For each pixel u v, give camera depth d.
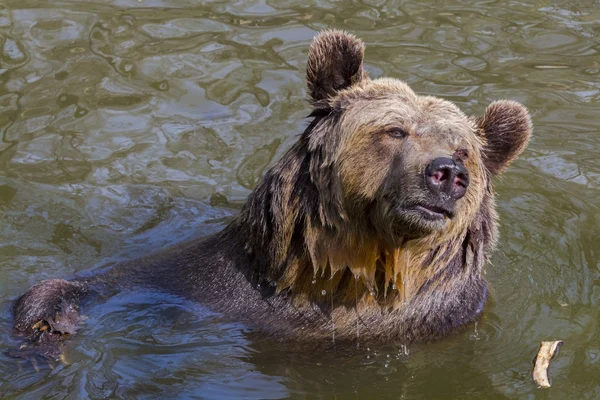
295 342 11.36
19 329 11.56
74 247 13.71
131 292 12.27
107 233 14.05
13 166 15.28
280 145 15.98
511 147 11.63
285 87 17.53
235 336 11.41
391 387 10.94
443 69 18.19
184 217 14.40
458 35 19.64
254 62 18.31
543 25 20.17
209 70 18.05
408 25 20.02
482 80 17.84
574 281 13.05
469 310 11.85
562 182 15.37
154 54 18.58
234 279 11.68
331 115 11.05
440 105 10.95
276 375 10.99
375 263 10.98
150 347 11.31
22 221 14.14
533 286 12.93
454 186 9.95
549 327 12.02
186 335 11.48
